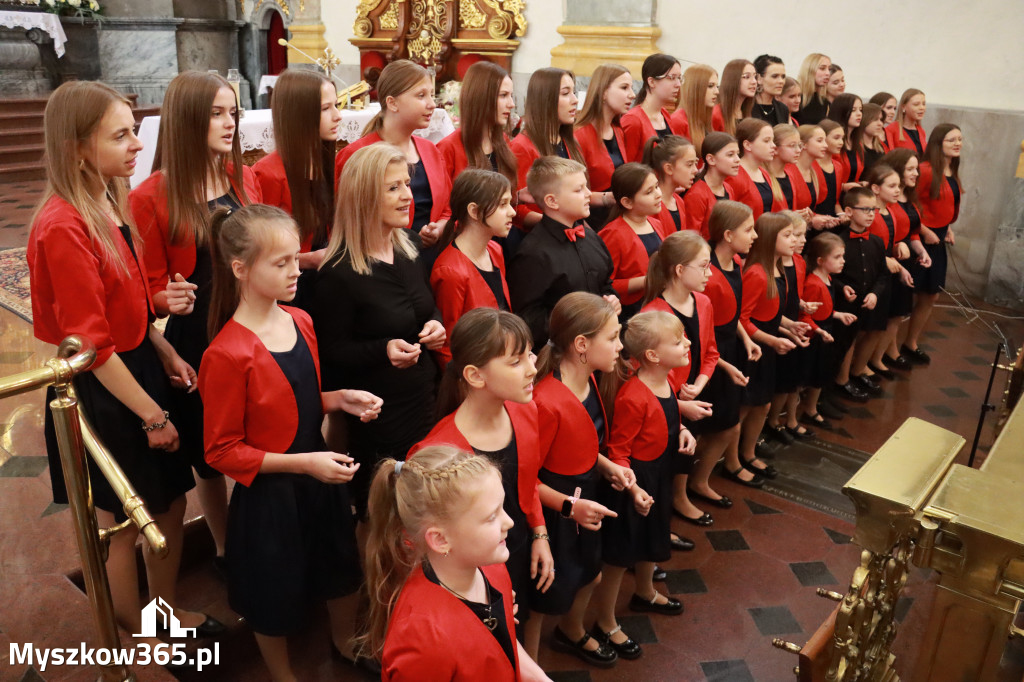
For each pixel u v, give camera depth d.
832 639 2.47
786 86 5.73
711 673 2.72
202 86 2.37
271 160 2.94
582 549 2.49
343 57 10.60
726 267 3.58
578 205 3.01
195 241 2.45
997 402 4.89
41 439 3.44
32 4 11.26
